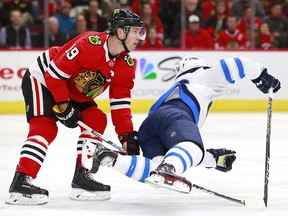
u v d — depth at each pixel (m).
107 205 6.30
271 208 6.18
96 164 5.55
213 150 6.33
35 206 6.20
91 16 16.17
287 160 9.34
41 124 6.17
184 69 6.57
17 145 10.88
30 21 16.31
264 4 17.81
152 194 6.86
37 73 6.24
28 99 6.22
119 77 6.29
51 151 10.14
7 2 16.27
